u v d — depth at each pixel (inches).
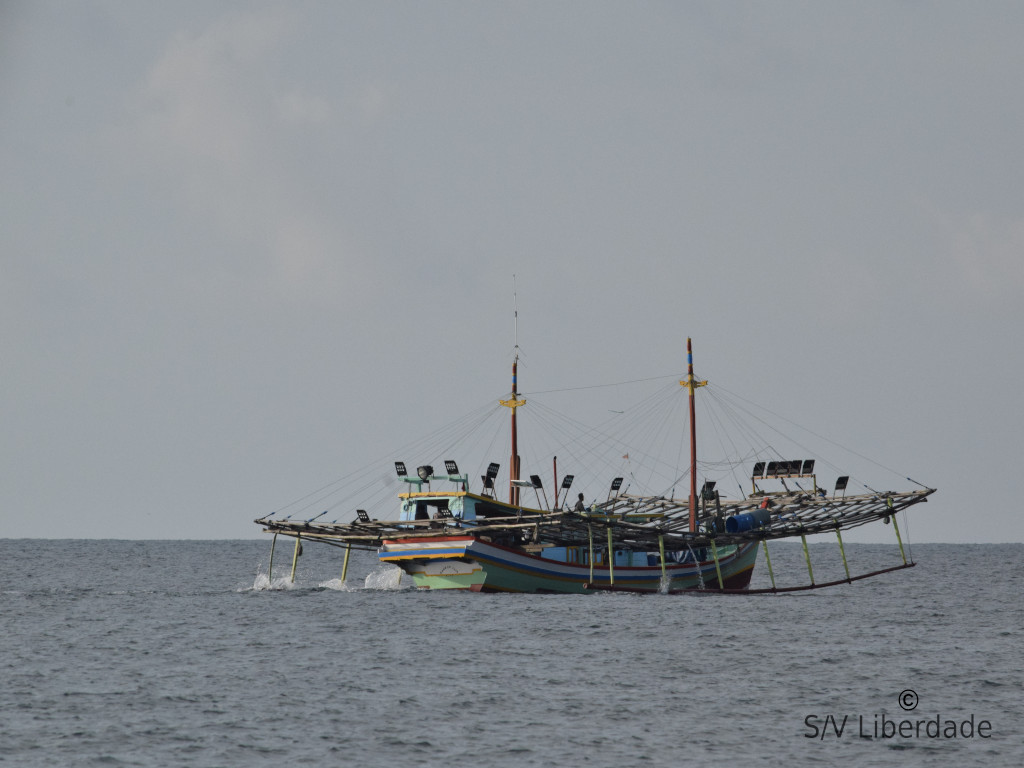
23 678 6210.6
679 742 4985.2
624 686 6186.0
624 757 4731.8
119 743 4832.7
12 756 4608.8
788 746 4950.8
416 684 6151.6
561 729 5177.2
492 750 4808.1
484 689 6038.4
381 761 4628.4
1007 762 4753.9
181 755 4667.8
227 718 5300.2
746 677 6515.8
